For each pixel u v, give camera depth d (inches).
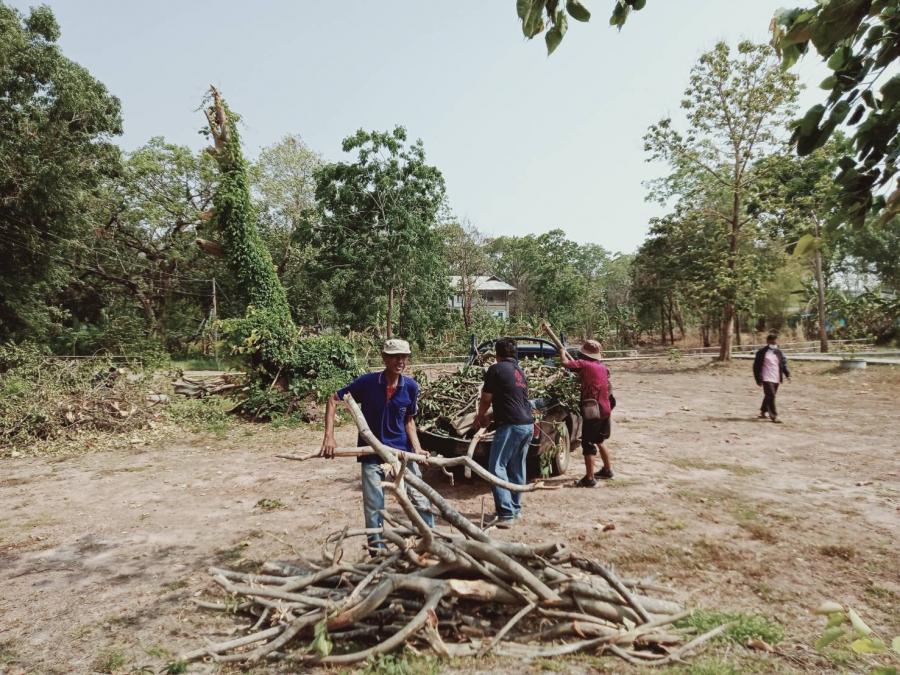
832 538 186.4
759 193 805.9
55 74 844.6
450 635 124.6
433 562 130.7
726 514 212.5
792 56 63.5
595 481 254.2
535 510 220.8
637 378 780.6
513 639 123.4
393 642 114.7
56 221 901.2
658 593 147.2
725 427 397.4
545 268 2126.0
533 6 74.7
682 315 1825.8
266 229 1488.7
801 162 791.7
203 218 587.2
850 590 148.9
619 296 2233.0
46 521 225.6
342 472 295.4
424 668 112.0
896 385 585.0
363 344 1181.7
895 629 128.1
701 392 606.9
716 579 157.1
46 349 724.0
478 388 282.8
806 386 623.5
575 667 114.2
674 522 202.4
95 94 938.1
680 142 912.9
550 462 271.6
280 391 489.7
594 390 252.1
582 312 1983.3
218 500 250.7
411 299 1379.2
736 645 122.0
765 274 916.6
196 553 187.0
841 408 471.2
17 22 831.7
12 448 368.2
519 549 129.2
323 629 106.8
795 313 1572.3
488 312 1766.7
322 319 1592.0
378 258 1302.9
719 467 286.2
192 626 137.3
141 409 447.2
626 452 324.2
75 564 180.1
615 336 1830.7
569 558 135.3
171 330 1600.6
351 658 114.3
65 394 437.1
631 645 120.9
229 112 582.9
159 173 1368.1
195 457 346.3
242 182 578.9
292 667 116.1
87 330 1310.3
